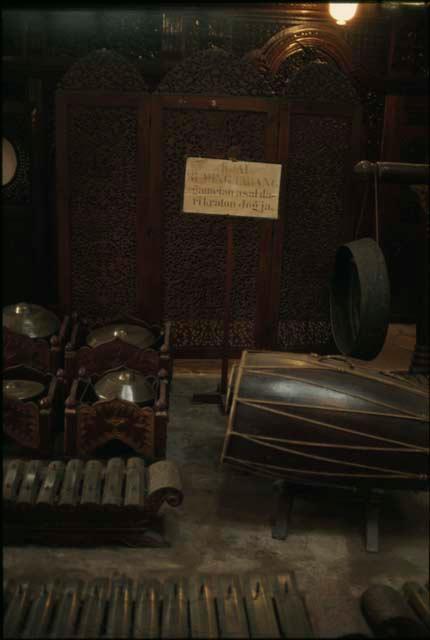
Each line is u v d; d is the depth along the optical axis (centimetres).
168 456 388
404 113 634
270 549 306
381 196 648
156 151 489
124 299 519
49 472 312
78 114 481
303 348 546
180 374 522
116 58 475
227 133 491
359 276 412
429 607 260
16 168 588
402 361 570
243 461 312
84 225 501
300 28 593
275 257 514
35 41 564
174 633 234
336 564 298
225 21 589
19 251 607
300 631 238
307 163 505
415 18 600
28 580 259
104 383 373
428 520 340
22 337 421
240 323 534
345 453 304
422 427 304
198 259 514
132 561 291
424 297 504
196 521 325
